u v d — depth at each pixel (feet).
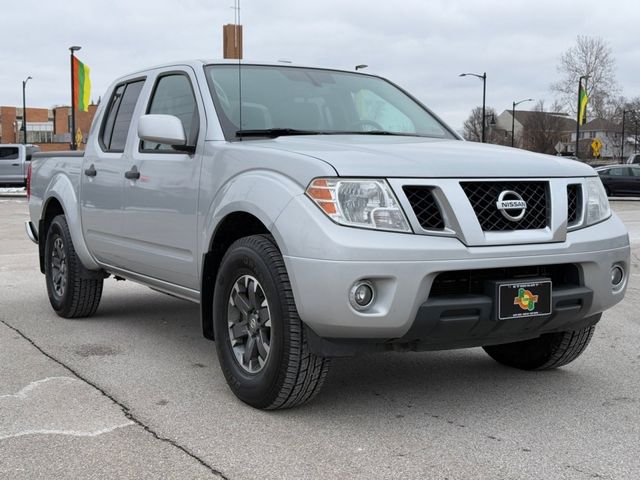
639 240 43.62
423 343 11.69
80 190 19.30
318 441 11.30
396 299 11.04
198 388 14.01
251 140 14.20
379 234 11.14
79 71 108.27
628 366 15.93
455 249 11.25
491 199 11.90
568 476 10.07
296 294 11.41
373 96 17.12
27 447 11.02
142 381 14.47
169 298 24.07
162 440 11.32
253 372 12.74
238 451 10.88
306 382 11.99
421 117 17.37
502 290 11.60
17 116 290.35
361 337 11.34
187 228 14.56
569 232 12.55
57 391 13.76
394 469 10.25
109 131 18.81
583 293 12.50
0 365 15.58
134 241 16.78
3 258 33.83
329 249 11.00
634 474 10.14
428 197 11.55
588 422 12.28
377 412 12.70
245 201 12.49
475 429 11.89
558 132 266.36
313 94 16.20
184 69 16.15
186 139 14.98
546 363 14.99
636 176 97.14
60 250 20.70
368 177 11.34
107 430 11.73
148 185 15.90
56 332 18.86
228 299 13.16
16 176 100.27
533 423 12.21
